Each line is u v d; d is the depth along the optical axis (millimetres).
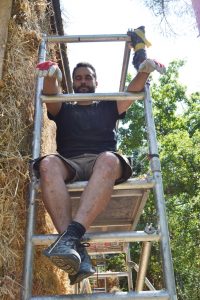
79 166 2436
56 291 3141
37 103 2529
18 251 2273
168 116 17406
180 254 11422
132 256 14375
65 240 1855
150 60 2377
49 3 3678
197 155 12078
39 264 2746
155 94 17781
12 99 2428
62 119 2697
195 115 17031
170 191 12180
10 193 2201
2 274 2033
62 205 2064
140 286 3471
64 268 1851
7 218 2133
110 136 2686
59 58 4379
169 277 1944
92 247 4848
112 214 2992
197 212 11539
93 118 2688
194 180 11938
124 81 3477
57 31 4211
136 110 16859
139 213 2961
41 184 2135
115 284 8984
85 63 2881
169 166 12172
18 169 2334
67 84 4801
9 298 2102
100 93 2525
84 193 2057
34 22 3133
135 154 15672
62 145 2650
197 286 11828
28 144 2691
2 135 2262
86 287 5062
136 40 2748
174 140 12703
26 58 2768
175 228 11727
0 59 2400
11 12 2762
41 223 2910
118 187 2271
